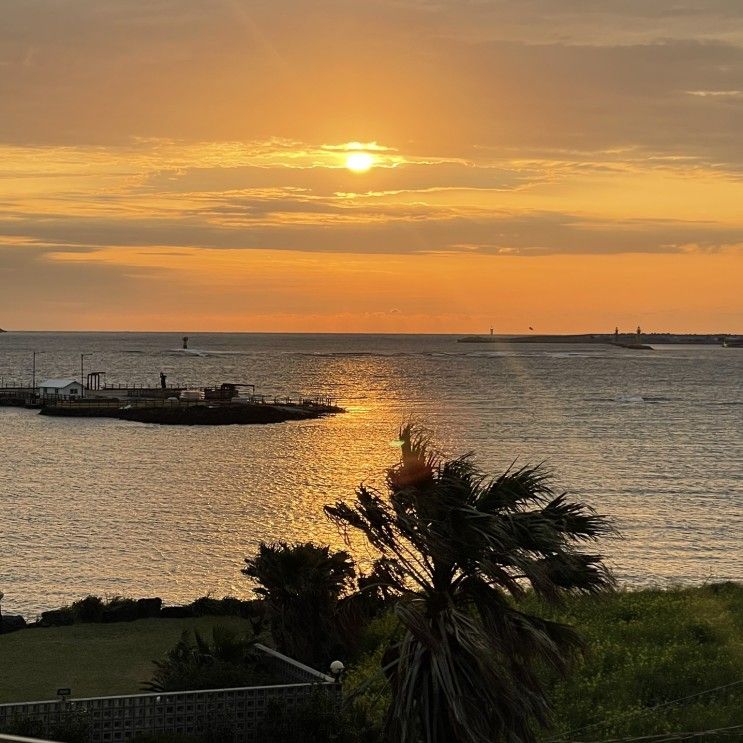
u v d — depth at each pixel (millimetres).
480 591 14062
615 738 17672
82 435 110438
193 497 64062
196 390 161125
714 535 52062
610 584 14367
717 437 110812
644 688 20359
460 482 13906
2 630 26266
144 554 44625
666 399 178000
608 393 194625
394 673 14109
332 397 178625
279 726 16922
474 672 13281
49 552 44875
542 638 13594
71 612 27484
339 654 21906
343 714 17031
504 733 13281
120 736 16781
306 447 99062
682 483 73375
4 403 152000
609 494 67375
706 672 21078
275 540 48219
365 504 14297
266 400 158625
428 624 13406
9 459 86500
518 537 13758
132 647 24312
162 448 97000
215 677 18625
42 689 20672
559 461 86688
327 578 22000
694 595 29375
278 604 22156
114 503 61000
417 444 14453
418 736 13484
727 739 17656
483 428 120312
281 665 19656
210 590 37656
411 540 13859
